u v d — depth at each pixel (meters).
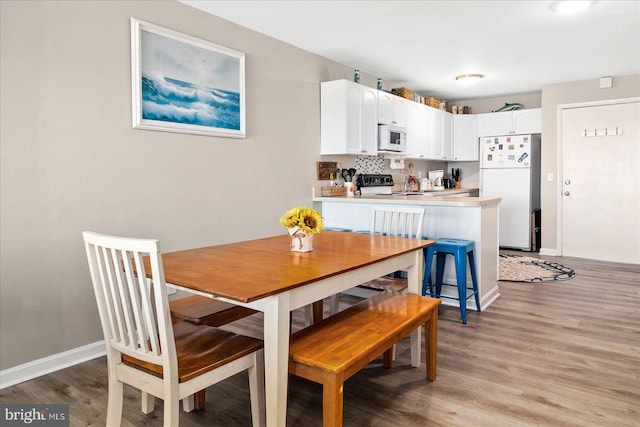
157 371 1.50
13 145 2.27
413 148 5.45
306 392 2.20
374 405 2.02
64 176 2.47
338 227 4.32
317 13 3.26
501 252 6.04
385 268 2.15
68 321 2.53
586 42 3.92
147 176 2.88
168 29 2.93
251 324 3.21
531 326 3.07
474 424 1.86
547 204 5.79
